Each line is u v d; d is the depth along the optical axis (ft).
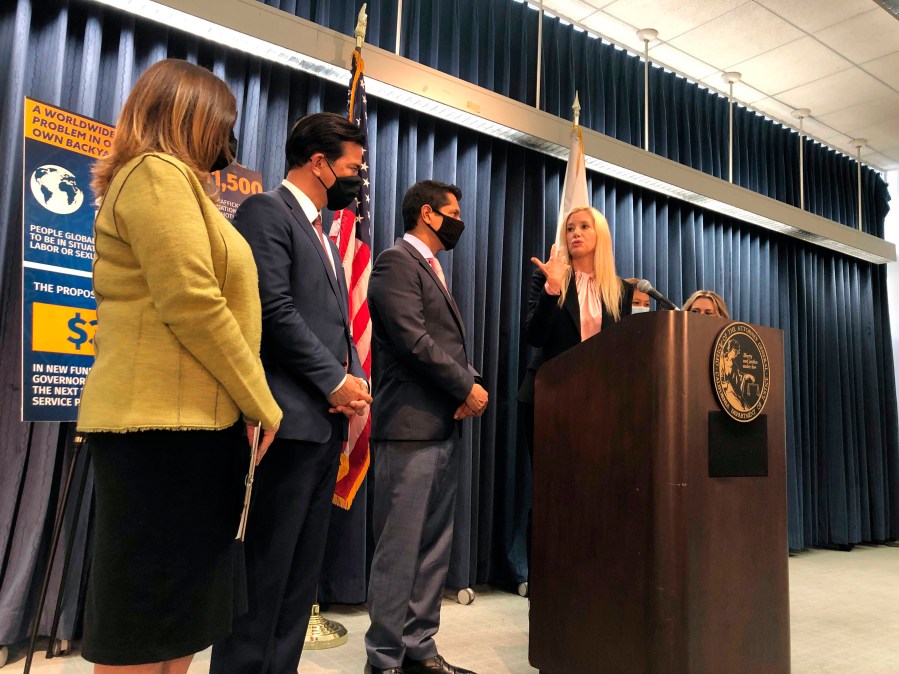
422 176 10.84
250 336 3.59
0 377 7.23
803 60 14.12
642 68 14.28
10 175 7.32
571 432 5.74
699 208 15.16
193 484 3.26
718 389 5.12
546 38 12.79
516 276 11.60
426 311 6.45
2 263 7.22
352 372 5.21
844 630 8.93
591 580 5.38
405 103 10.38
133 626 3.05
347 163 5.19
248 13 8.62
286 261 4.66
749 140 16.31
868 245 18.24
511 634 8.14
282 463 4.48
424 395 6.24
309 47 9.12
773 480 5.50
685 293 14.70
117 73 8.16
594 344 5.62
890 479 18.69
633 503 5.13
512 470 11.08
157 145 3.46
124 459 3.13
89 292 6.59
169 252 3.11
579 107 12.17
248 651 4.26
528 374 7.48
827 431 17.42
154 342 3.18
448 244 6.95
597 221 7.43
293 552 4.51
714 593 4.96
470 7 11.75
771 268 16.90
